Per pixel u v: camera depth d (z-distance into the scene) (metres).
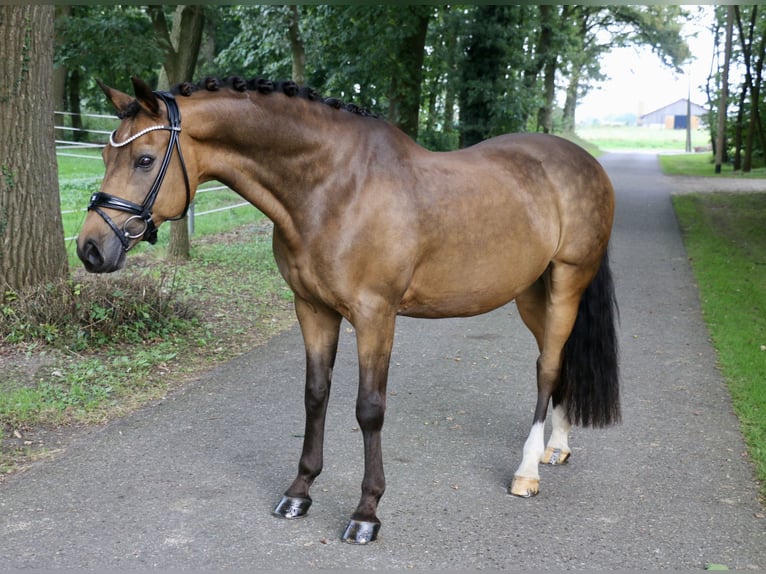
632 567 3.15
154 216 2.96
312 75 21.78
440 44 23.62
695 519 3.58
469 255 3.48
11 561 3.11
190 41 9.59
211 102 3.05
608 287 4.16
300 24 17.11
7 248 6.26
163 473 4.02
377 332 3.26
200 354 6.27
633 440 4.59
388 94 18.94
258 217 14.52
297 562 3.16
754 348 6.49
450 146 26.38
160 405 5.07
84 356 5.84
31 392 5.04
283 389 5.48
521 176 3.77
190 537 3.35
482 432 4.74
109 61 13.47
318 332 3.49
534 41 29.28
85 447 4.34
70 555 3.17
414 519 3.57
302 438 4.57
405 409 5.12
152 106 2.88
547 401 4.04
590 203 4.02
